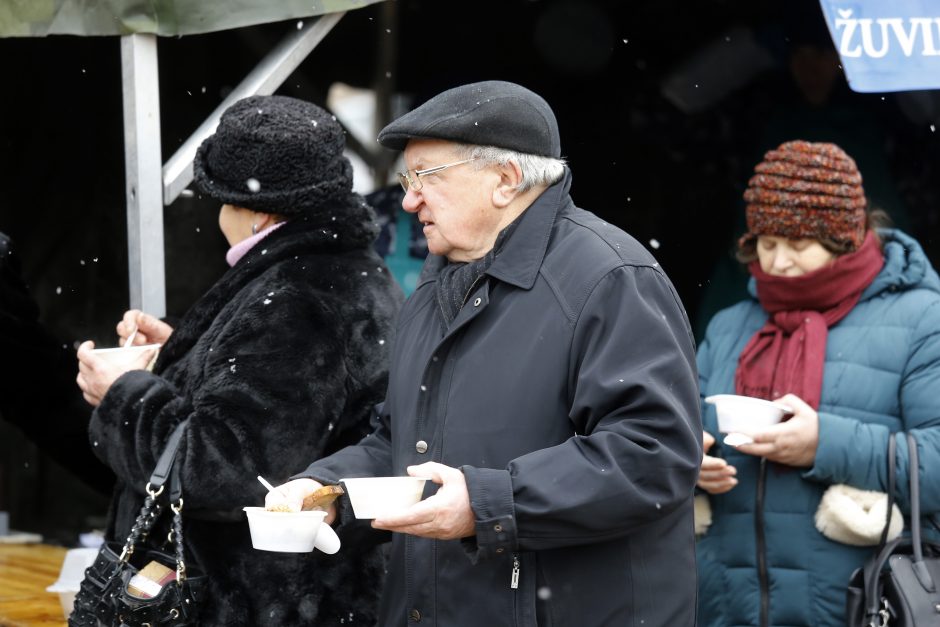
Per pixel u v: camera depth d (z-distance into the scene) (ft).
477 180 16.81
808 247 22.57
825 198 22.22
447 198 16.90
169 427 18.76
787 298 22.82
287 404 18.48
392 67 39.93
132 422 18.93
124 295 39.68
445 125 16.58
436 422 16.66
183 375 19.93
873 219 23.76
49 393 25.29
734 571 22.50
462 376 16.52
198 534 19.22
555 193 17.11
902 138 38.29
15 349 24.86
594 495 14.89
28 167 40.98
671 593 16.21
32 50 40.45
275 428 18.39
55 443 25.50
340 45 39.78
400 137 17.01
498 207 16.93
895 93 38.11
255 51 38.45
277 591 19.22
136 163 24.29
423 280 18.30
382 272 20.66
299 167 20.02
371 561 20.10
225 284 20.01
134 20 24.13
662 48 41.47
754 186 23.04
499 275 16.56
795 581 21.89
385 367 19.86
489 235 17.08
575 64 41.70
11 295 24.97
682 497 15.35
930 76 23.02
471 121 16.61
